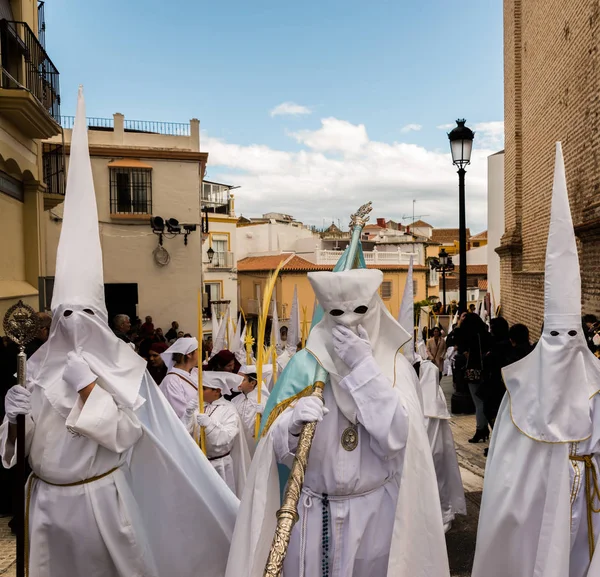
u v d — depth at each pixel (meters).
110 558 3.56
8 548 4.71
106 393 3.45
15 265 10.80
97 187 20.77
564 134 12.04
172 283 21.33
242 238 42.31
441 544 2.71
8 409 3.36
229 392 5.39
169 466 3.88
